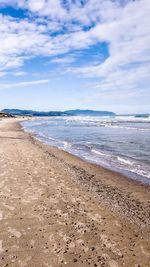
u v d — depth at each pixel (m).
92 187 12.32
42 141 31.30
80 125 68.94
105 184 13.11
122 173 15.55
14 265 5.84
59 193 10.73
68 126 64.06
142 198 11.19
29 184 11.64
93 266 5.94
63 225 7.81
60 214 8.59
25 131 45.25
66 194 10.70
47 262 5.99
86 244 6.84
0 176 12.62
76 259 6.16
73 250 6.53
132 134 40.66
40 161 17.06
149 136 37.28
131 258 6.34
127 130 49.19
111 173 15.52
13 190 10.67
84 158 20.27
